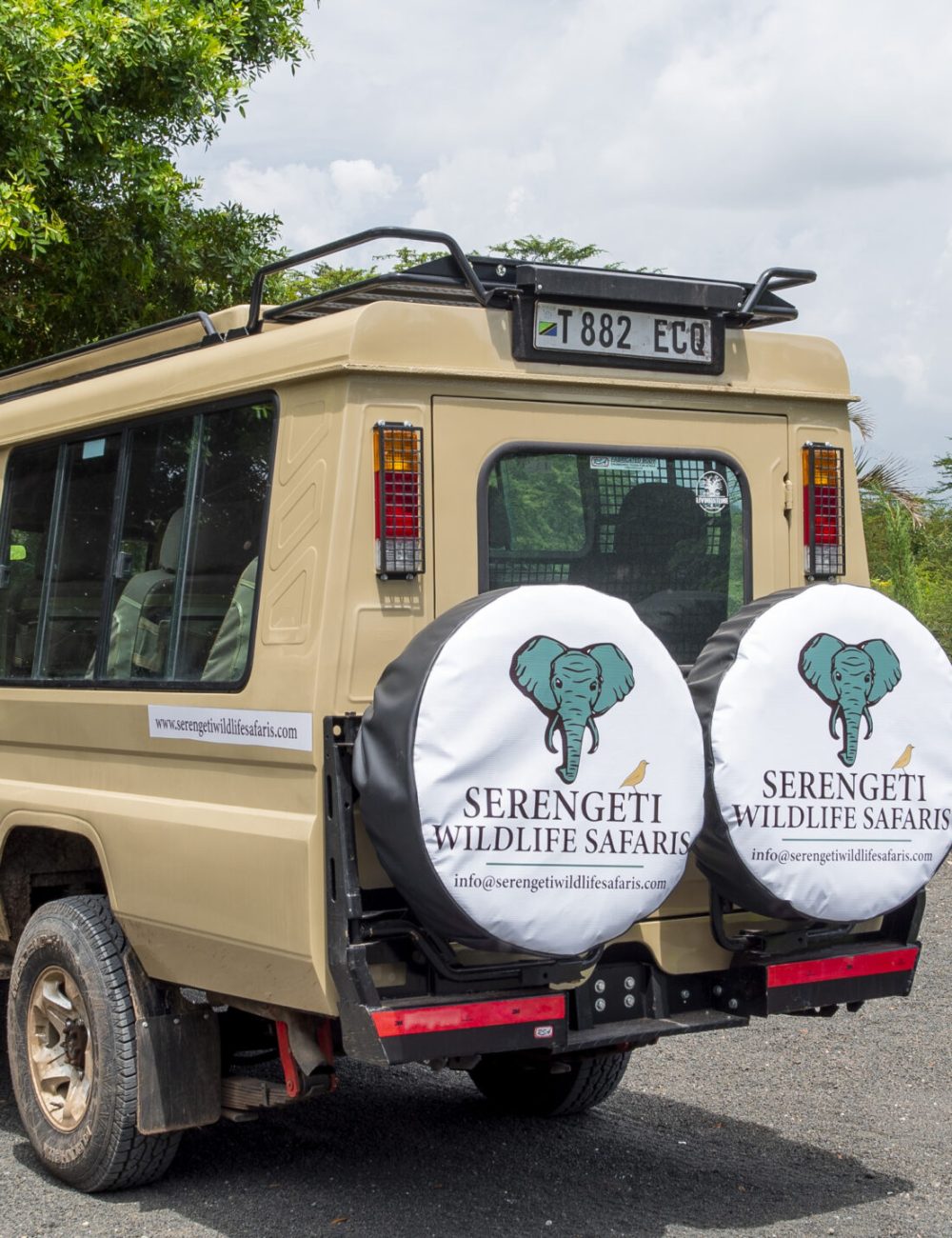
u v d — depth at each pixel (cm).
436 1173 523
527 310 464
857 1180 511
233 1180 520
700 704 440
